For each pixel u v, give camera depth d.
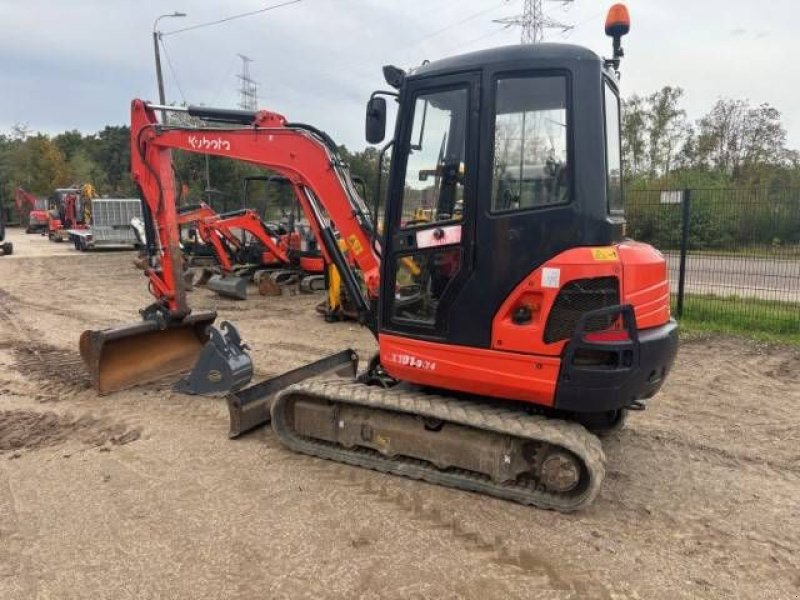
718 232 9.61
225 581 3.05
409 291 4.08
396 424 4.15
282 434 4.60
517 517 3.66
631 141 36.66
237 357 5.83
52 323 9.64
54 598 2.93
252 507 3.75
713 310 9.16
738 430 5.14
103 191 61.91
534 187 3.59
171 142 5.88
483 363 3.78
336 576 3.09
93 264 19.28
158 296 6.41
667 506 3.85
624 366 3.51
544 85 3.54
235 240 14.59
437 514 3.68
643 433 5.05
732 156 37.12
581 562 3.23
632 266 3.54
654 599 2.94
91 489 4.00
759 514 3.77
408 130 3.99
